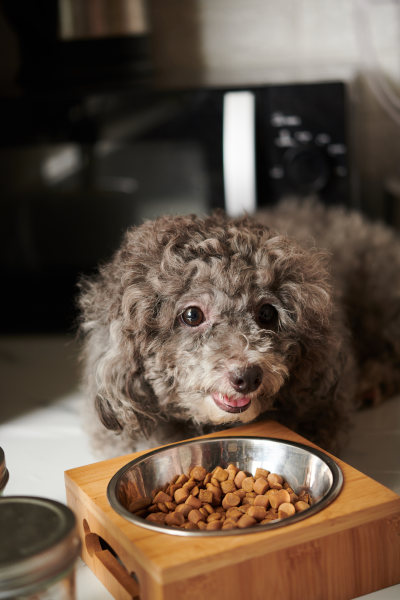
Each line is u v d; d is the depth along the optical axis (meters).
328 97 1.58
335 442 1.13
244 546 0.72
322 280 1.06
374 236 1.63
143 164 1.65
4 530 0.67
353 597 0.80
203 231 1.02
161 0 1.98
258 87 1.59
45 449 1.21
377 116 1.97
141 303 1.00
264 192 1.66
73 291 1.76
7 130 1.65
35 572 0.62
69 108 1.62
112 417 1.06
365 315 1.49
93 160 1.66
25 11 1.71
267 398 1.02
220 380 0.95
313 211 1.65
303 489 0.90
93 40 1.76
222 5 1.97
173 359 1.01
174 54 2.01
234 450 0.96
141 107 1.61
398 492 1.02
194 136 1.61
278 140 1.62
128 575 0.78
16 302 1.79
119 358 1.03
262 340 0.98
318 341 1.07
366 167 2.00
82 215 1.71
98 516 0.82
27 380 1.54
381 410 1.37
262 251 1.00
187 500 0.87
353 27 1.94
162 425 1.11
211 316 1.00
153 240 1.03
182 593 0.71
